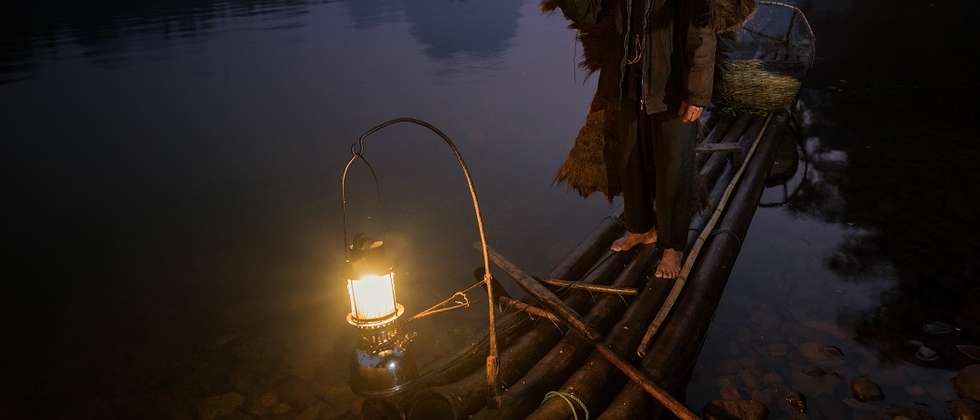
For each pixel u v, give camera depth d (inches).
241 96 383.9
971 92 314.2
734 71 253.8
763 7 573.6
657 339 119.4
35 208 230.8
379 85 397.1
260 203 227.0
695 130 123.3
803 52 290.4
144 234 205.9
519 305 125.6
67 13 826.2
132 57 521.3
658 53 114.3
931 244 170.2
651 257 141.9
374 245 103.9
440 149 275.7
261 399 125.7
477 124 308.3
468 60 462.0
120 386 132.6
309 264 181.2
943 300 144.3
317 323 151.4
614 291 129.4
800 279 158.4
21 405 128.5
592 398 101.9
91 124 337.4
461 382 100.1
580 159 145.9
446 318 148.3
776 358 128.6
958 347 127.0
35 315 161.5
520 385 103.0
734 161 207.5
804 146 255.6
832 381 120.5
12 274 182.9
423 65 452.8
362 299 103.9
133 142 305.3
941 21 494.9
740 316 144.0
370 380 104.1
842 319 140.0
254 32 639.8
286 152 281.9
